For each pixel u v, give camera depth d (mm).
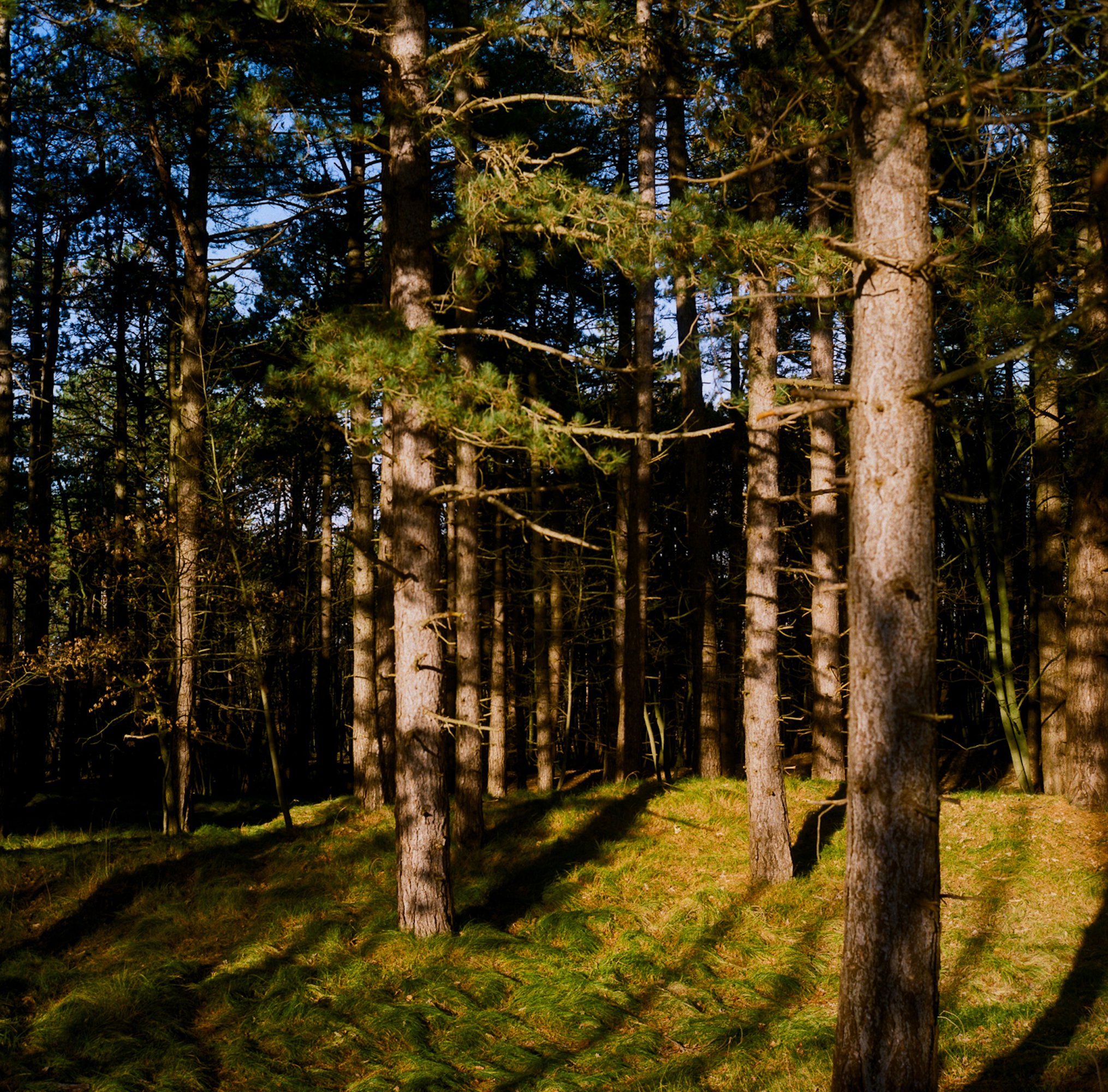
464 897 9922
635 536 14516
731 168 10273
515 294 15344
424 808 8703
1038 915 8938
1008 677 12664
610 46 9023
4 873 10031
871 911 4578
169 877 10383
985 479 15695
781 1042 6898
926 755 4578
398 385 7000
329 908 9500
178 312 17906
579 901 9961
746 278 8156
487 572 14766
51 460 18344
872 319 4750
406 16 8859
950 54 4363
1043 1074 6129
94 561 15789
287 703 23672
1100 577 11273
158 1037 7043
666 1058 6824
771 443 10305
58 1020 7320
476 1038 7062
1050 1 4781
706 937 8953
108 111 13070
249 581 13414
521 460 15688
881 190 4723
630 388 15734
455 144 8742
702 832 11898
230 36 9328
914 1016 4469
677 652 22422
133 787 18078
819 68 6105
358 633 13586
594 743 23031
